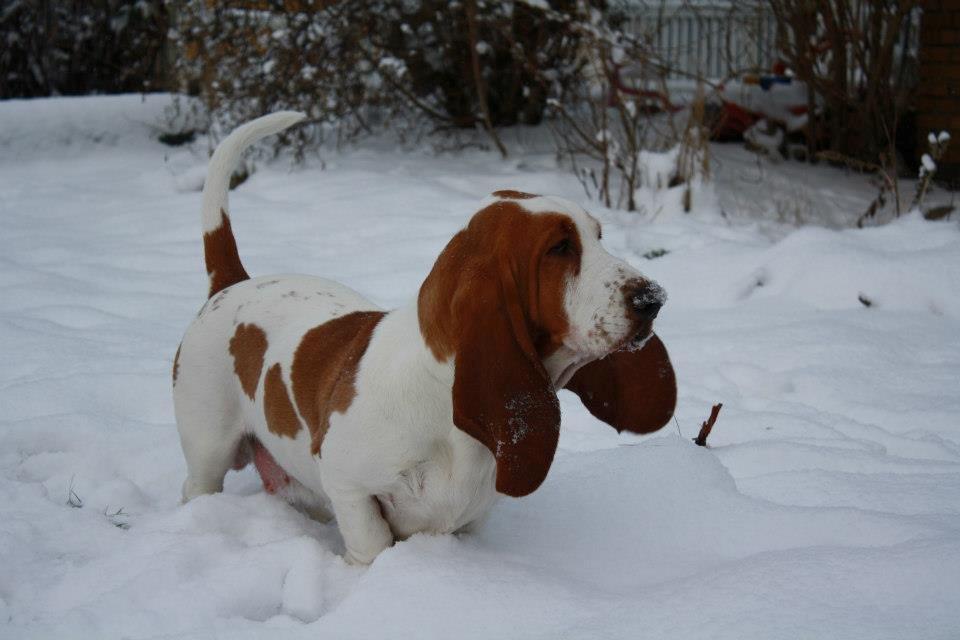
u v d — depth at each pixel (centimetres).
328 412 155
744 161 482
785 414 213
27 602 150
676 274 313
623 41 442
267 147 511
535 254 140
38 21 679
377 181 446
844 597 133
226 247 192
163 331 266
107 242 367
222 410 176
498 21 473
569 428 214
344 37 482
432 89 528
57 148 545
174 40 529
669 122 443
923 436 205
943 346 250
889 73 466
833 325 262
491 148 517
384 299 291
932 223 319
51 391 221
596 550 159
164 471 196
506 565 150
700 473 174
